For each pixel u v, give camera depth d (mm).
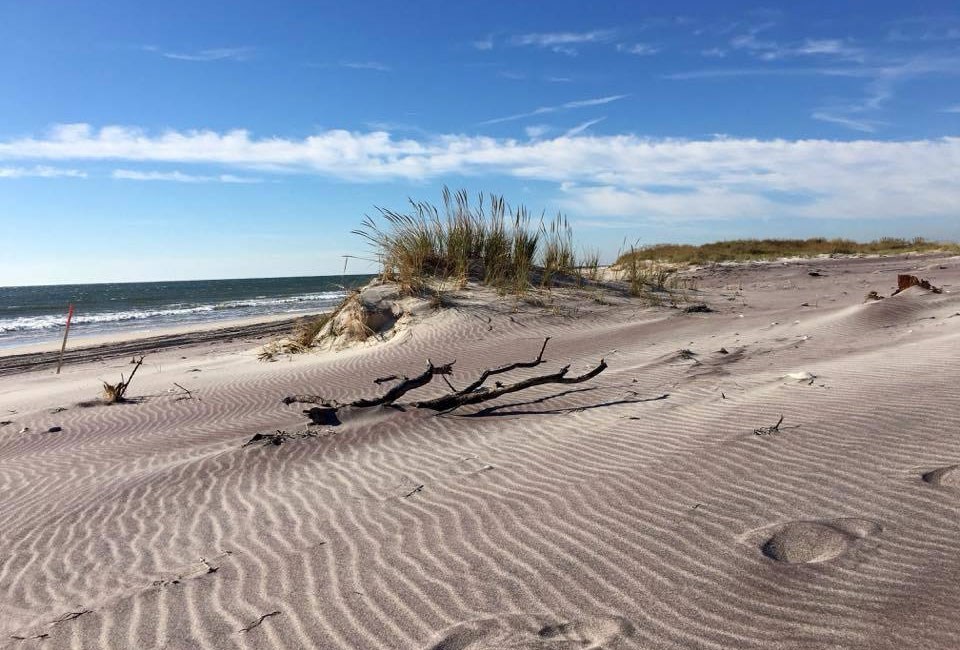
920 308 9367
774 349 7664
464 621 2609
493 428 5605
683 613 2484
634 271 16078
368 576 3084
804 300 14117
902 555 2674
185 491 4680
